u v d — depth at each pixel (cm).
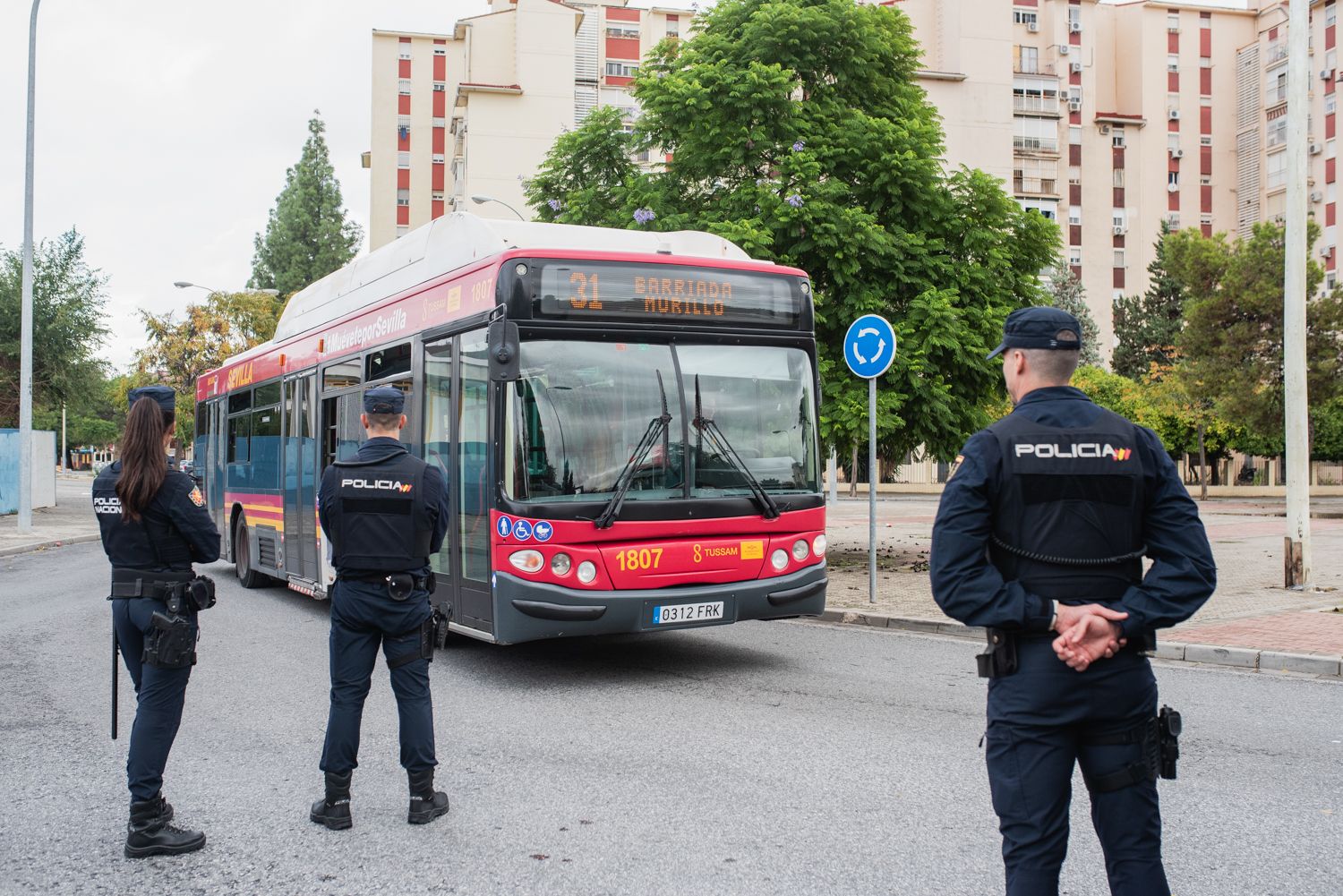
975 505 277
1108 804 272
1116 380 4747
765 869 410
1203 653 861
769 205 1417
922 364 1369
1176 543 272
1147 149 6706
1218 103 6812
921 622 1025
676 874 406
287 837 452
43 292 3309
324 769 464
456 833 454
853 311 1423
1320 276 3138
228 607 1237
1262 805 485
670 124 1515
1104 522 273
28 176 2406
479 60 5428
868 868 410
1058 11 6531
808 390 846
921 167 1451
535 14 5284
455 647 937
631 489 759
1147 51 6744
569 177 1700
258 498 1387
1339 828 452
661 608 755
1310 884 390
